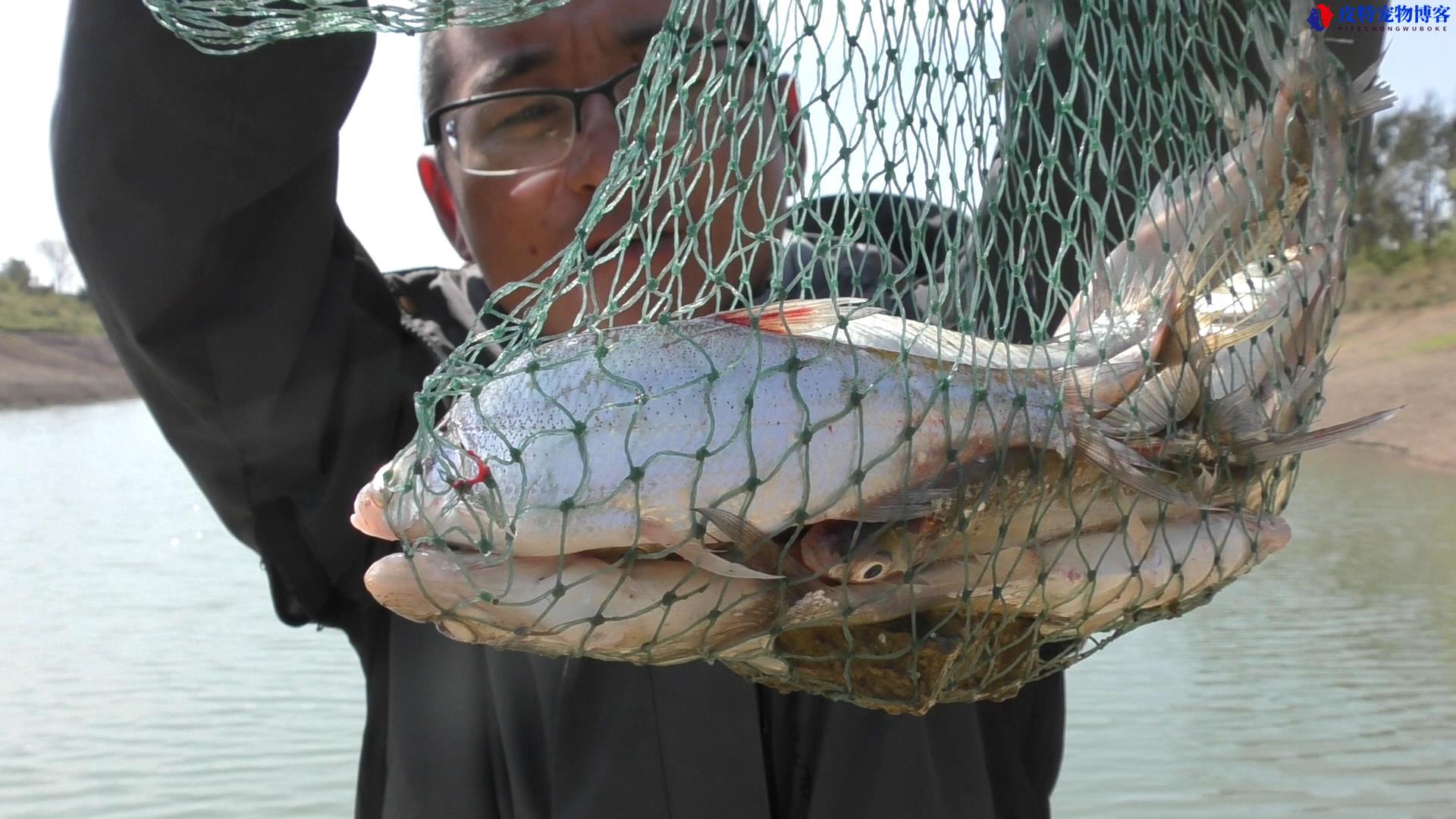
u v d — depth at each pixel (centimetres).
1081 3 64
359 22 60
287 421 81
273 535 82
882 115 59
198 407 80
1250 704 157
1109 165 69
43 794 134
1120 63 65
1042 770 84
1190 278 64
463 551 60
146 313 77
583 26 78
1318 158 68
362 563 84
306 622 85
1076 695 168
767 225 59
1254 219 68
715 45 75
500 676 79
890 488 60
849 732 77
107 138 74
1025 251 67
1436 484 338
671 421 59
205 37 61
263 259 78
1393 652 175
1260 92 68
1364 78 69
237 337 79
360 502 62
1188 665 177
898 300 59
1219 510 65
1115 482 63
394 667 82
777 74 59
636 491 57
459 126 80
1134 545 63
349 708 163
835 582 60
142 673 176
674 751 76
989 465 60
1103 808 129
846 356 60
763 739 79
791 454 59
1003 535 59
